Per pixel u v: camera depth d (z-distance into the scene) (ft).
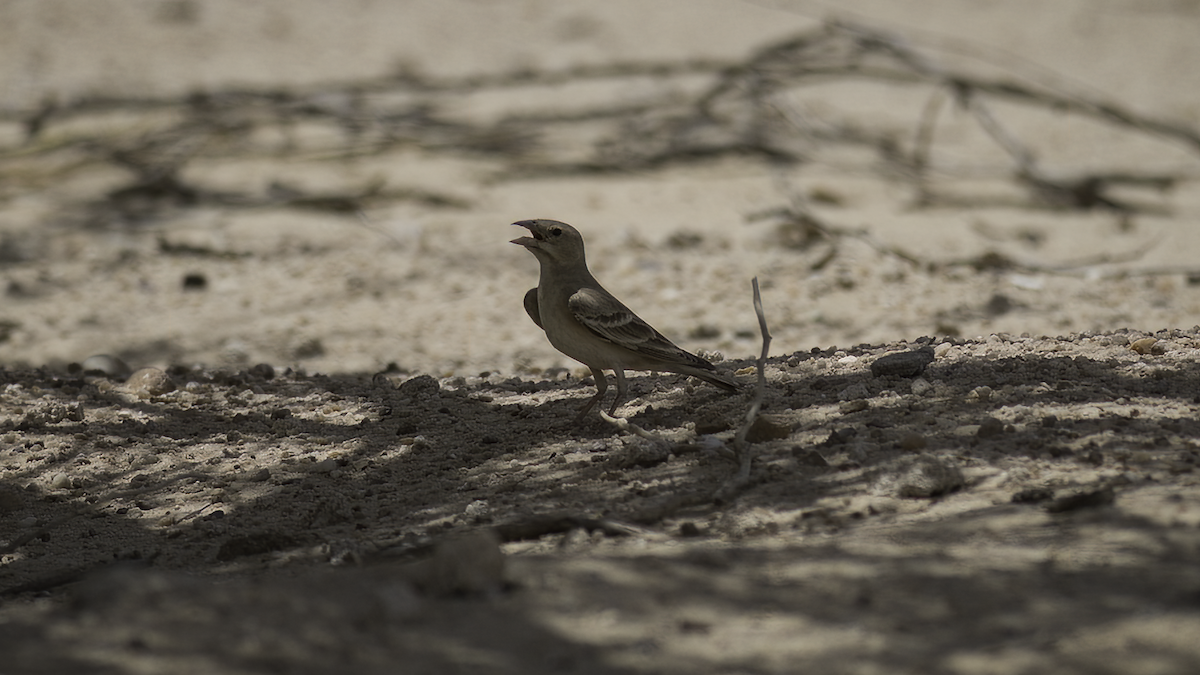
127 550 23.44
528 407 31.09
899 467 21.24
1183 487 19.26
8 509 26.48
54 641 15.01
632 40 116.67
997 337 32.53
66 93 89.51
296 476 27.55
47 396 36.22
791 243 61.52
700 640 15.21
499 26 121.29
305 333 49.11
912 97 99.30
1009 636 14.79
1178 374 26.68
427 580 16.87
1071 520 18.34
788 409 26.78
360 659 14.69
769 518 20.31
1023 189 75.36
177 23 114.21
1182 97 102.53
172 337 48.83
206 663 14.42
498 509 23.04
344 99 89.15
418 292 55.01
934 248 61.62
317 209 67.21
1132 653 14.06
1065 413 24.11
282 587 16.66
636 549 19.10
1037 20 132.05
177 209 67.36
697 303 52.60
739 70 85.71
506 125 86.22
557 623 15.72
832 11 130.21
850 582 16.80
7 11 113.80
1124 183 76.38
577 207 68.44
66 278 56.34
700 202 69.26
